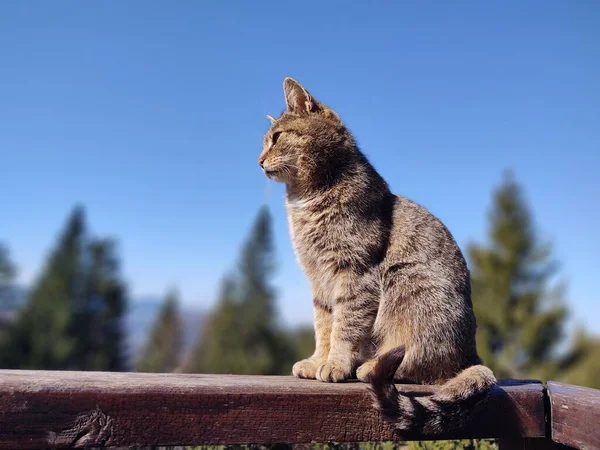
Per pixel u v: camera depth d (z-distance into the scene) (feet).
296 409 1.20
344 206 1.88
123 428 1.09
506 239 10.74
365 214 1.88
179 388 1.13
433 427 1.29
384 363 1.25
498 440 1.75
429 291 1.79
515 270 10.57
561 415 1.33
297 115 2.18
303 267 1.97
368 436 1.25
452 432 1.31
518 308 10.32
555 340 10.09
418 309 1.79
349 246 1.83
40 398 1.05
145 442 1.10
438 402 1.29
